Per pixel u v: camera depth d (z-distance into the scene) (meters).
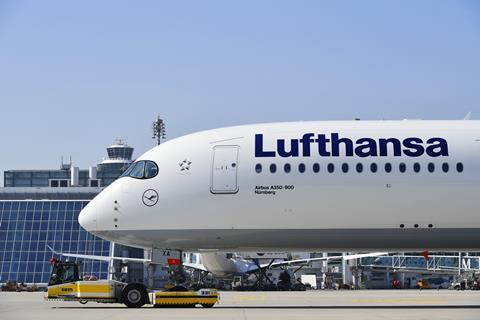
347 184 33.56
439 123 34.84
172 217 34.62
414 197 33.47
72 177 164.00
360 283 106.19
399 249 34.50
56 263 44.84
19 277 104.12
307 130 34.69
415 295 59.09
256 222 34.00
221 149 34.72
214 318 27.14
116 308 34.81
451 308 33.91
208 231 34.34
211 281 101.81
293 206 33.78
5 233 109.25
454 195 33.50
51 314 30.20
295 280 92.81
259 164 34.12
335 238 33.81
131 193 35.00
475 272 93.00
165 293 34.97
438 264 101.38
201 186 34.44
